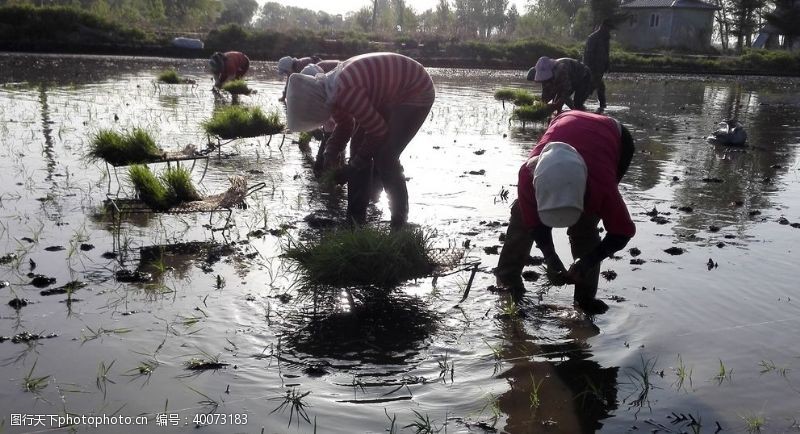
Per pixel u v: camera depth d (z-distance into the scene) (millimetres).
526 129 13461
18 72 21391
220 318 4652
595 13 58438
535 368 4152
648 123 15430
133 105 14547
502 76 31516
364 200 6781
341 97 6230
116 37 34656
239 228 6531
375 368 4102
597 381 4020
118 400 3650
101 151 7938
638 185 8859
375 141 6523
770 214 7582
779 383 4012
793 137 13938
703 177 9492
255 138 11203
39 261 5500
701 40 58250
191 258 5719
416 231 5699
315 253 5332
